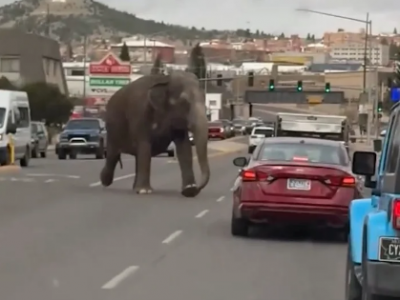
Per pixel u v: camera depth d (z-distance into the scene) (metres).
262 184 15.40
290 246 15.42
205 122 23.16
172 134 24.27
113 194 24.84
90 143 46.81
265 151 16.16
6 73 87.06
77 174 33.25
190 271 12.60
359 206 9.50
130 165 40.56
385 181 8.30
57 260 13.41
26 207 21.22
